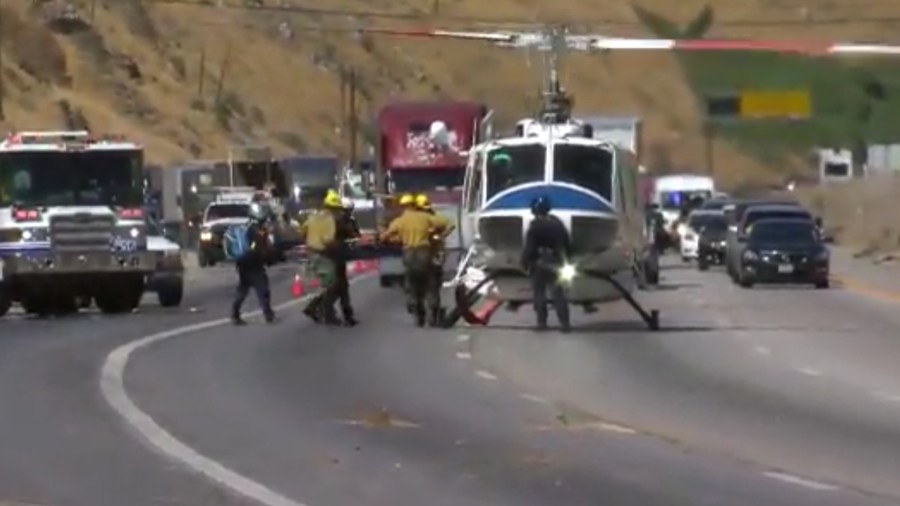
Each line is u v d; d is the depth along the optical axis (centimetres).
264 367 8062
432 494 4766
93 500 4672
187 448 5566
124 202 11719
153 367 8031
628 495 4772
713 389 7306
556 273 10069
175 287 12250
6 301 11688
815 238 15638
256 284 10725
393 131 15712
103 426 6072
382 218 15575
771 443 5750
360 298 13475
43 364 8156
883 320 11362
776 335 10075
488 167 10606
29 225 11562
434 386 7338
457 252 13925
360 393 7069
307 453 5475
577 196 10362
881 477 5081
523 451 5541
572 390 7238
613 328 10488
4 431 5959
